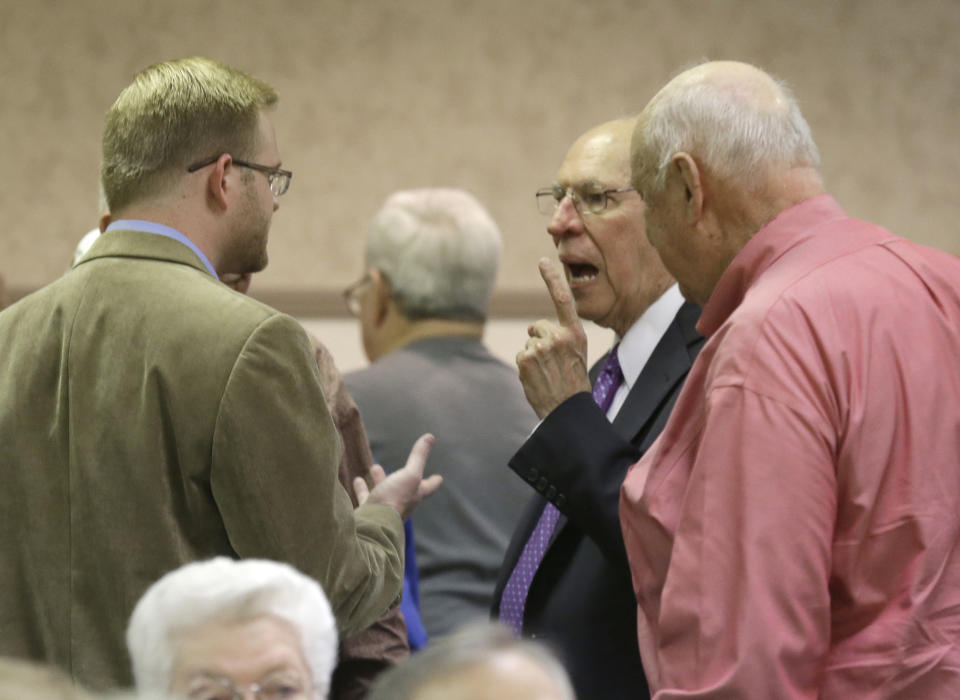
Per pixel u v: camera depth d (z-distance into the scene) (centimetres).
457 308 1027
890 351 552
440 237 1026
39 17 1869
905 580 534
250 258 670
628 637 674
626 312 768
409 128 1928
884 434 541
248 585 449
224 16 1895
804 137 611
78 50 1875
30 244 1872
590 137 785
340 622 623
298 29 1909
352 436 755
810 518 527
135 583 594
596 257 765
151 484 595
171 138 639
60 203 1872
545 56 1941
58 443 614
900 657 527
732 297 603
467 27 1931
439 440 962
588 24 1941
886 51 1964
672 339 730
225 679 435
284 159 1912
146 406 597
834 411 539
